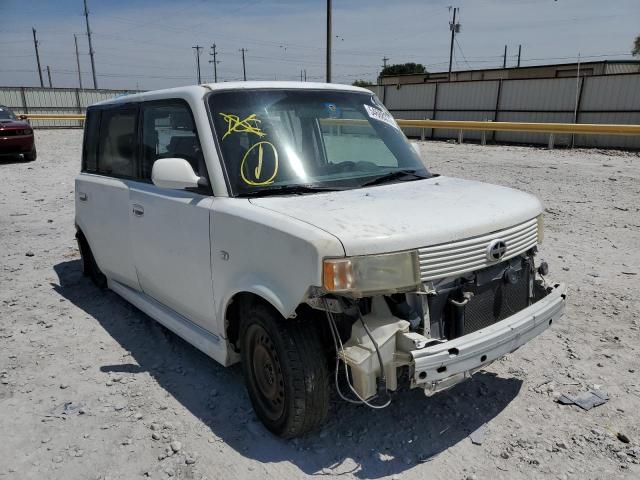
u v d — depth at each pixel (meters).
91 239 5.29
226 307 3.38
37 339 4.64
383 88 28.97
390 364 2.76
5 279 6.18
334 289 2.62
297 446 3.15
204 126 3.50
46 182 12.91
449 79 39.84
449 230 2.80
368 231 2.70
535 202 3.47
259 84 3.86
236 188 3.37
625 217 8.27
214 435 3.28
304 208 3.04
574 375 3.84
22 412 3.56
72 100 40.12
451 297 2.98
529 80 22.64
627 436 3.15
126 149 4.54
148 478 2.93
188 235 3.61
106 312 5.19
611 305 5.01
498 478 2.86
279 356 2.99
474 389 3.70
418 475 2.90
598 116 20.70
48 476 2.96
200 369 4.07
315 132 3.83
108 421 3.45
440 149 18.81
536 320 3.09
